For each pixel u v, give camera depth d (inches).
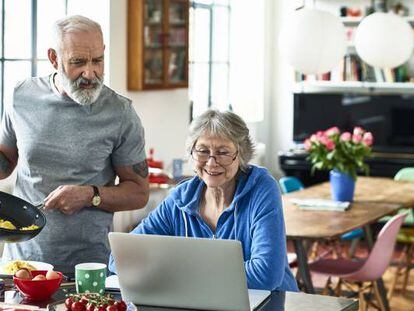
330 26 230.2
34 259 136.7
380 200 247.1
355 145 237.8
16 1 248.5
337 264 219.8
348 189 238.5
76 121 136.3
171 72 291.0
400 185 277.7
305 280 201.2
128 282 111.4
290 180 275.7
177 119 307.6
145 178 142.7
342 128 362.0
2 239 113.4
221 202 126.6
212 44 362.3
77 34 129.3
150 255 109.0
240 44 376.8
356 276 209.2
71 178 137.2
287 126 388.8
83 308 100.6
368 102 357.7
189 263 107.5
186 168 285.4
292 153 360.5
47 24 258.1
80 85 130.3
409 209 288.0
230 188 125.8
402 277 293.7
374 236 343.0
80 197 132.0
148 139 288.8
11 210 126.0
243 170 125.2
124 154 140.3
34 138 136.7
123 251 110.2
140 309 110.1
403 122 353.1
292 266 219.8
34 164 137.6
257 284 116.6
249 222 123.3
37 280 108.9
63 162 136.7
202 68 355.6
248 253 123.7
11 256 141.0
